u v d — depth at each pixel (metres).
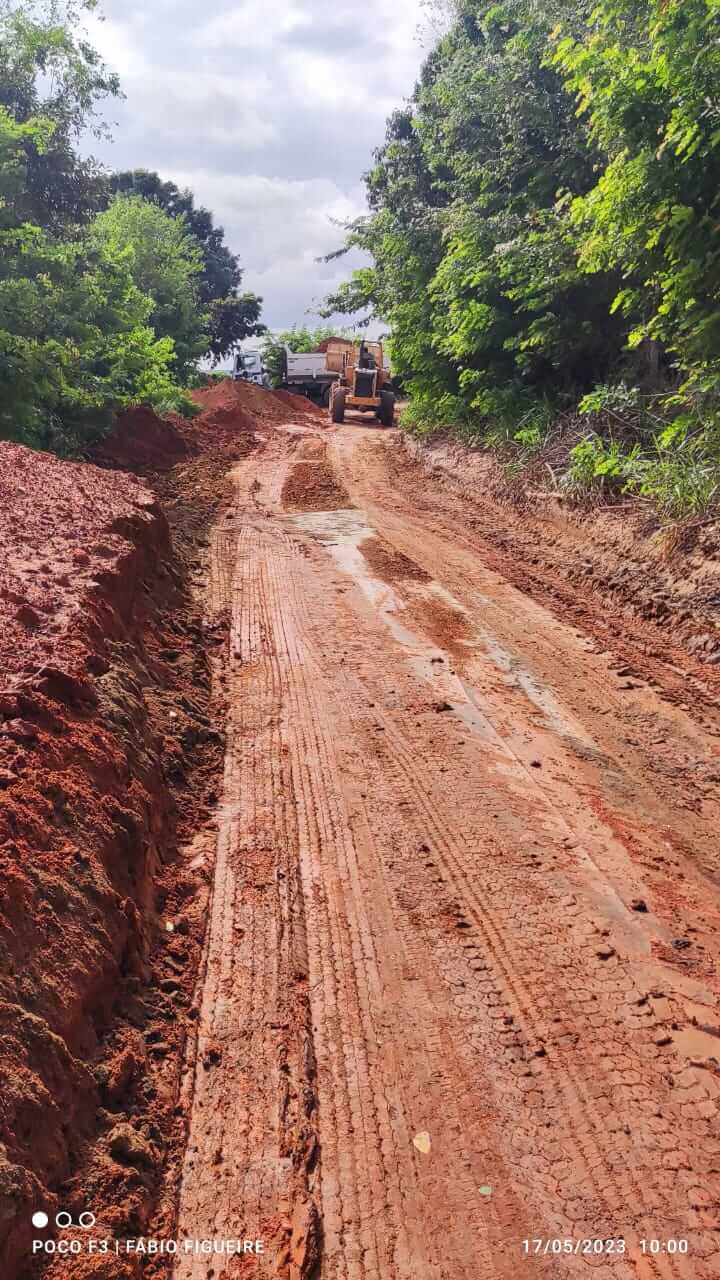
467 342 17.88
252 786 5.59
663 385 13.68
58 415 16.05
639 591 9.13
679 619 8.30
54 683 4.79
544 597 9.52
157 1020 3.62
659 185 9.03
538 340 15.42
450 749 6.08
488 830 5.12
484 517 13.35
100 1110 3.07
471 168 17.55
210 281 56.66
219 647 7.91
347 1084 3.41
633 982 3.95
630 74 8.99
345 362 31.86
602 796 5.57
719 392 10.45
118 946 3.72
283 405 34.50
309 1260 2.75
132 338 17.89
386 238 20.86
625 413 12.76
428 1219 2.90
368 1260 2.77
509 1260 2.76
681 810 5.45
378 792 5.53
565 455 13.34
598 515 11.28
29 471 9.66
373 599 9.34
